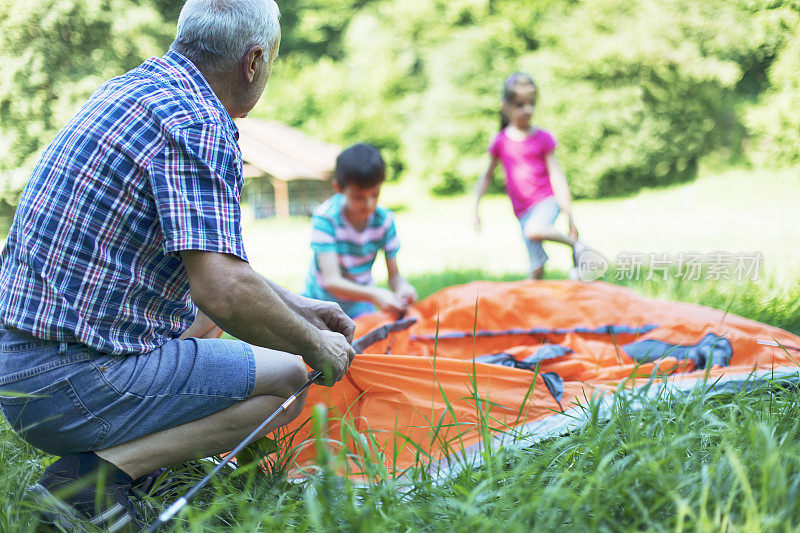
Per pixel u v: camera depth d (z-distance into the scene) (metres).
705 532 1.34
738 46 13.99
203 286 1.76
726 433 1.70
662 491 1.51
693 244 7.65
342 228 3.54
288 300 2.28
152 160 1.78
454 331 2.97
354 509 1.53
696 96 14.73
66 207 1.79
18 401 1.81
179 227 1.74
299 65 17.81
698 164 14.99
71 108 13.79
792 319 3.38
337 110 17.30
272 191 14.48
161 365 1.86
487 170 5.29
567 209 4.93
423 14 17.11
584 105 15.13
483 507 1.58
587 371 2.61
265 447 2.04
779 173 13.56
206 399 1.89
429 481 1.76
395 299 3.22
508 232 11.48
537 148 4.96
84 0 13.59
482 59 16.33
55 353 1.78
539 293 3.04
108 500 1.80
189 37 1.96
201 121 1.82
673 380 2.35
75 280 1.78
